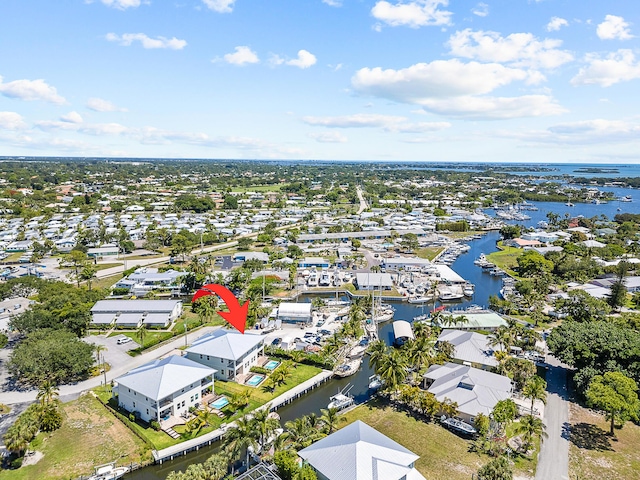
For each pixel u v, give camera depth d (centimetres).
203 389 10550
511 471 7694
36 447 8662
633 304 17575
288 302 18212
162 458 8456
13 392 10606
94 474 7944
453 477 7775
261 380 11488
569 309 15038
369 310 16800
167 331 14812
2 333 13612
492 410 9250
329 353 12681
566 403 10244
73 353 10994
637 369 9938
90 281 19500
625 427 9306
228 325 15362
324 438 8100
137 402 9700
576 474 7869
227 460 7750
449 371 10931
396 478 6962
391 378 10294
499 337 12381
